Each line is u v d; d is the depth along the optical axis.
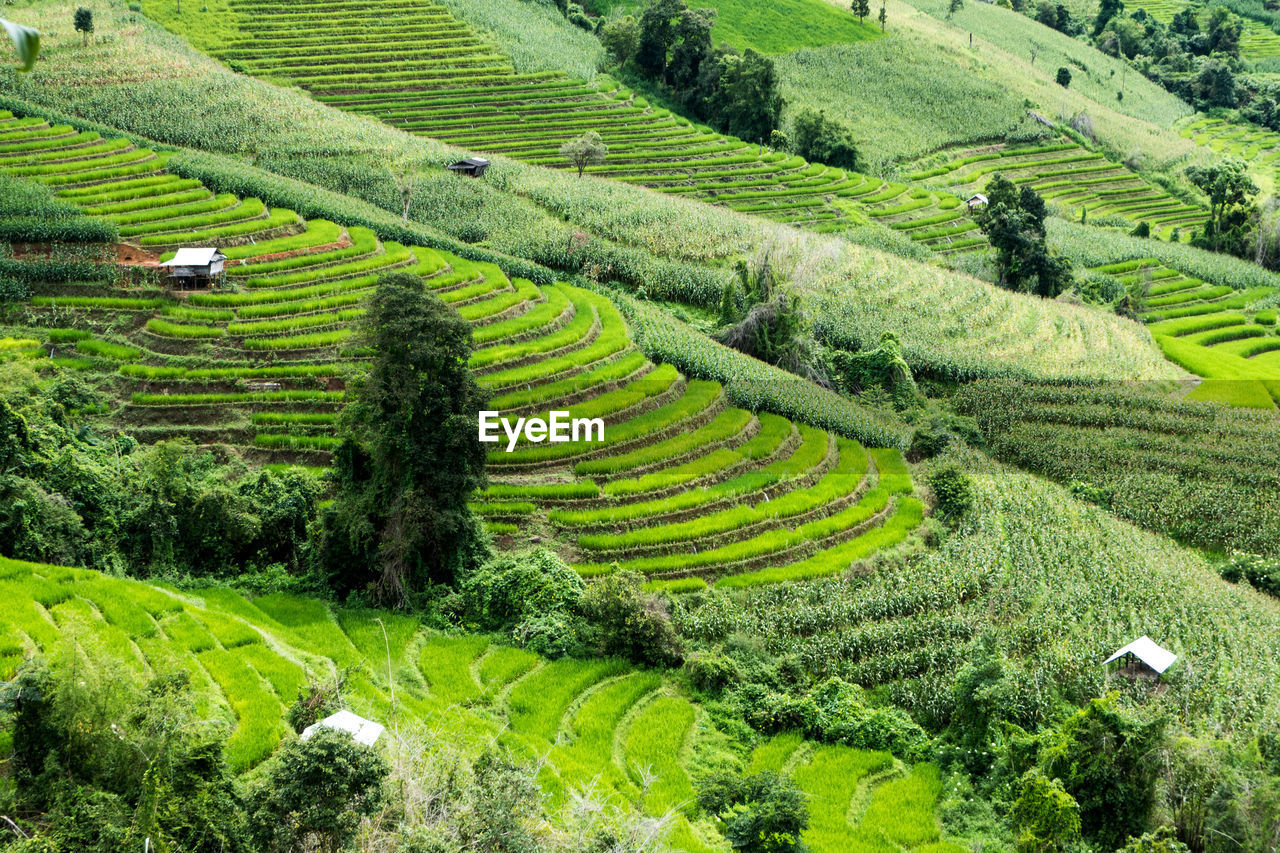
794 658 47.25
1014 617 51.72
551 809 34.03
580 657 46.84
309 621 46.47
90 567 47.03
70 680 29.30
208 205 87.44
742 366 78.06
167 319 71.06
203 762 29.14
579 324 79.44
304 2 154.12
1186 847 34.12
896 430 72.69
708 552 55.53
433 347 48.88
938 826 38.25
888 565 56.03
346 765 28.47
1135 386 83.88
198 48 138.38
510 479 60.81
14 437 47.62
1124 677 46.38
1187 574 57.06
